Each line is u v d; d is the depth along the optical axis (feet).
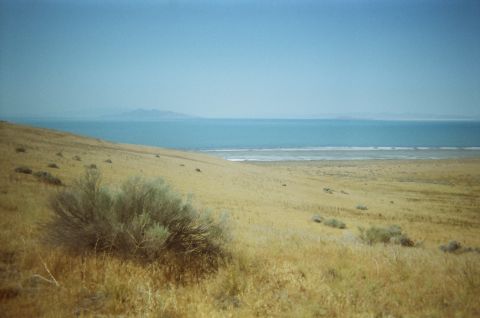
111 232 19.17
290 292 17.13
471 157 398.01
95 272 16.06
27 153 112.06
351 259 26.08
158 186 21.86
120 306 13.62
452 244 53.11
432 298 17.15
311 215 90.84
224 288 16.67
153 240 18.67
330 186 187.11
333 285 18.39
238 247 26.20
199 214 22.79
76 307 13.33
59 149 150.61
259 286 17.26
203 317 13.26
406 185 207.00
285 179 188.34
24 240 20.38
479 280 19.53
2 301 12.86
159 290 15.16
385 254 29.50
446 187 200.85
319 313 14.80
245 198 105.60
